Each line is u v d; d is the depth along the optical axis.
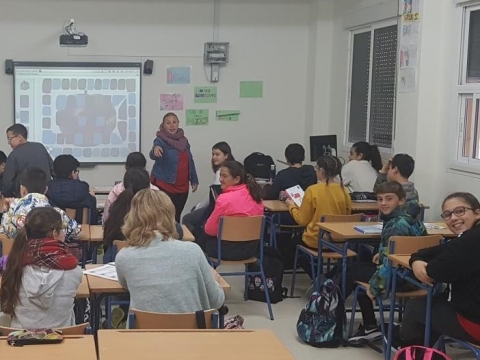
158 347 2.25
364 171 6.20
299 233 5.77
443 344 3.39
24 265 2.79
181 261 2.95
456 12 5.54
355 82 7.46
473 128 5.41
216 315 2.70
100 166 7.78
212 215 4.88
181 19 7.75
